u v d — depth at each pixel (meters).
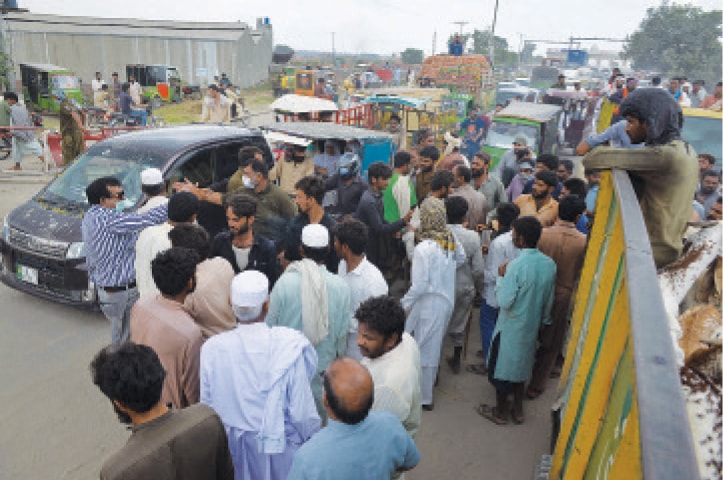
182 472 2.10
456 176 5.76
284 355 2.69
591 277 3.09
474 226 5.75
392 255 6.50
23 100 22.30
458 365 5.14
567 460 2.50
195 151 6.68
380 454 2.10
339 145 7.31
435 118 14.55
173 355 2.93
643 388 0.91
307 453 2.07
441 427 4.34
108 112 19.06
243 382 2.66
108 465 2.00
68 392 4.66
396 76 46.88
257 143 7.59
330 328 3.38
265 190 4.99
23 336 5.46
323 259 3.37
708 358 1.67
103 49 32.22
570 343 3.42
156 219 4.55
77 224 5.79
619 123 3.32
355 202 6.09
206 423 2.18
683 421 0.83
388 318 2.54
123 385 2.01
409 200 6.14
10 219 5.99
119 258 4.46
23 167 12.59
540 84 35.31
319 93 25.81
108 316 4.65
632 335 1.09
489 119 15.50
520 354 4.09
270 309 3.28
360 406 2.03
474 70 22.30
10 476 3.75
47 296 5.77
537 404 4.67
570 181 5.21
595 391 1.95
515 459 4.00
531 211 5.44
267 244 3.97
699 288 2.02
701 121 9.07
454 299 4.54
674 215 2.43
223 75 24.72
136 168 6.30
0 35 20.02
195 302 3.33
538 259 3.93
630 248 1.55
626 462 1.15
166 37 33.69
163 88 27.84
